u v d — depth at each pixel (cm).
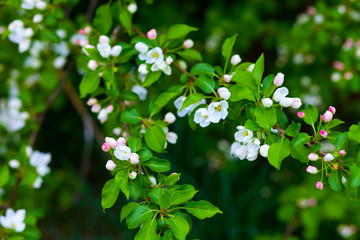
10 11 313
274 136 160
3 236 214
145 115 300
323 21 336
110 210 494
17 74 386
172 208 161
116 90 199
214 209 160
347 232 374
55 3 221
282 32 426
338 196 356
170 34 192
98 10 219
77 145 582
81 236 519
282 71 443
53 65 372
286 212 368
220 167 471
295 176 474
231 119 174
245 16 446
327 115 158
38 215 254
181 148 497
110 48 186
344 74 324
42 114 300
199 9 538
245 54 544
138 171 166
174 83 389
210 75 176
